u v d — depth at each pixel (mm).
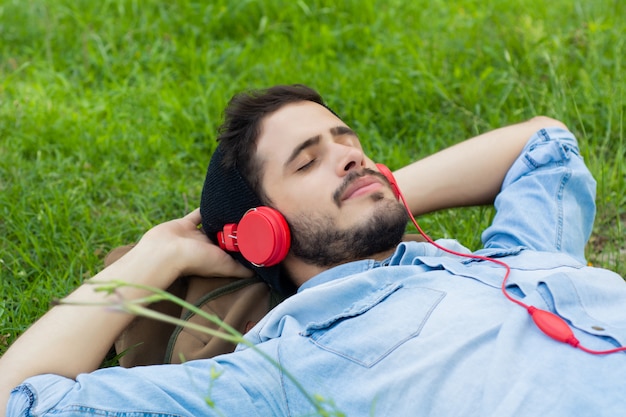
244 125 3049
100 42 5992
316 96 3184
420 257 2846
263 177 2992
